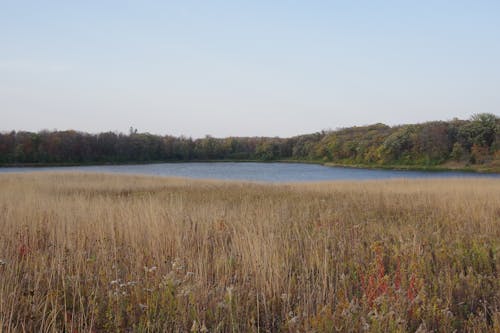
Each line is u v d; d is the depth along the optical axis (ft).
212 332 11.15
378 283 12.85
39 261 16.12
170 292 12.48
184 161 356.38
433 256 18.21
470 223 25.02
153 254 17.38
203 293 12.95
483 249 17.43
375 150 250.78
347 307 11.44
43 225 23.03
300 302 12.53
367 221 25.73
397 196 42.42
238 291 13.14
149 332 11.01
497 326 10.21
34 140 259.60
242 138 398.21
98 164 286.05
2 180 69.05
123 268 16.29
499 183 60.03
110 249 18.35
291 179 134.10
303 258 17.65
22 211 25.95
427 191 48.34
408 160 227.81
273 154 367.25
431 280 14.52
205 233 20.35
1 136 248.52
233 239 19.71
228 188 59.62
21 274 15.06
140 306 11.78
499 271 15.08
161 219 22.43
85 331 10.68
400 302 11.62
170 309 11.78
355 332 10.60
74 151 276.00
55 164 260.83
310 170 214.48
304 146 350.02
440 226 25.34
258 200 40.29
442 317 11.20
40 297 12.73
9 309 11.44
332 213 29.30
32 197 36.37
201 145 372.79
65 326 10.75
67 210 27.35
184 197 44.11
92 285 13.96
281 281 14.14
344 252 18.03
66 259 16.14
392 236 21.48
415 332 10.50
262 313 12.86
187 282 13.79
